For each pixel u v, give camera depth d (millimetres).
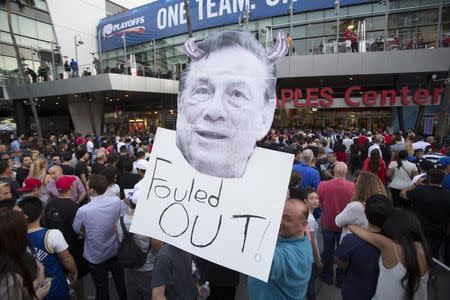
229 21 22453
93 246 3125
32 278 1889
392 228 1998
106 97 22484
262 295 1770
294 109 21844
